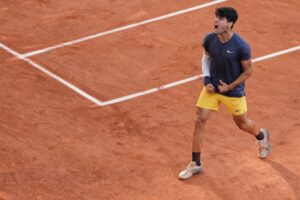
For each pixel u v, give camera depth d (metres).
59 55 43.38
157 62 42.59
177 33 46.75
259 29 47.34
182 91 38.94
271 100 37.81
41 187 28.89
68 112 36.06
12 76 40.16
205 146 32.75
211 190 28.89
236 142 33.19
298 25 48.16
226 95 28.52
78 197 28.23
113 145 32.75
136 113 36.19
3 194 28.20
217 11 26.92
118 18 49.16
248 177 29.83
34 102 37.03
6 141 32.69
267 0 51.94
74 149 32.19
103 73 41.00
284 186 28.97
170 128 34.62
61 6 51.28
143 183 29.41
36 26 48.03
